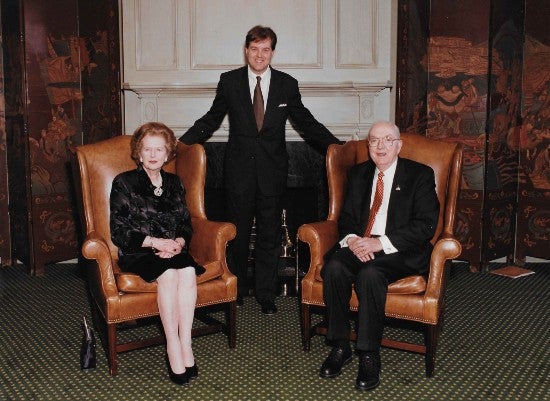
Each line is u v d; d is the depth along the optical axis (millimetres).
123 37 5168
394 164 3334
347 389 2938
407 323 3871
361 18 5051
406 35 4949
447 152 3533
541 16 5020
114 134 5441
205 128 4082
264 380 3037
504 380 3025
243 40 5121
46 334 3695
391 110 5309
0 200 5285
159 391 2914
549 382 2998
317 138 4113
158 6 5121
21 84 4918
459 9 4934
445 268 3100
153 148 3238
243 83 3953
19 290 4645
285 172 4066
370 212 3328
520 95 5188
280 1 5066
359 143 3850
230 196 4035
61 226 5172
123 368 3184
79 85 5172
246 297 4453
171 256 3152
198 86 5039
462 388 2938
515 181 5273
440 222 3494
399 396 2859
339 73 5094
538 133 5133
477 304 4273
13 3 4926
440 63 5051
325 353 3389
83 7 5141
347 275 3076
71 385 2977
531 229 5262
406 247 3156
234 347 3461
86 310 4172
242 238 4094
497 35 4875
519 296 4469
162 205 3332
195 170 3590
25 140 4926
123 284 3039
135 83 5152
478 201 5059
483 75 4926
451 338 3615
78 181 3480
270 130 3957
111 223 3229
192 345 3504
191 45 5137
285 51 5102
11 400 2812
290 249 4898
